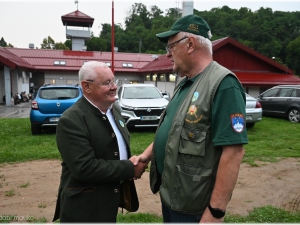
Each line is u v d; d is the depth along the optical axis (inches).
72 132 65.3
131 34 2330.2
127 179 75.3
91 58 1152.8
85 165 64.3
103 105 71.8
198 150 59.0
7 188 153.6
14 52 1107.9
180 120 62.5
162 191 65.8
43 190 151.0
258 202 136.5
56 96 300.5
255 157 217.0
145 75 1082.7
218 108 57.3
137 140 269.0
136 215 119.8
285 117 419.5
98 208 69.5
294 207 131.3
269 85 671.1
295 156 221.8
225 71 59.7
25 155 215.8
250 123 346.9
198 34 65.2
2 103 742.5
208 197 59.7
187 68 67.1
